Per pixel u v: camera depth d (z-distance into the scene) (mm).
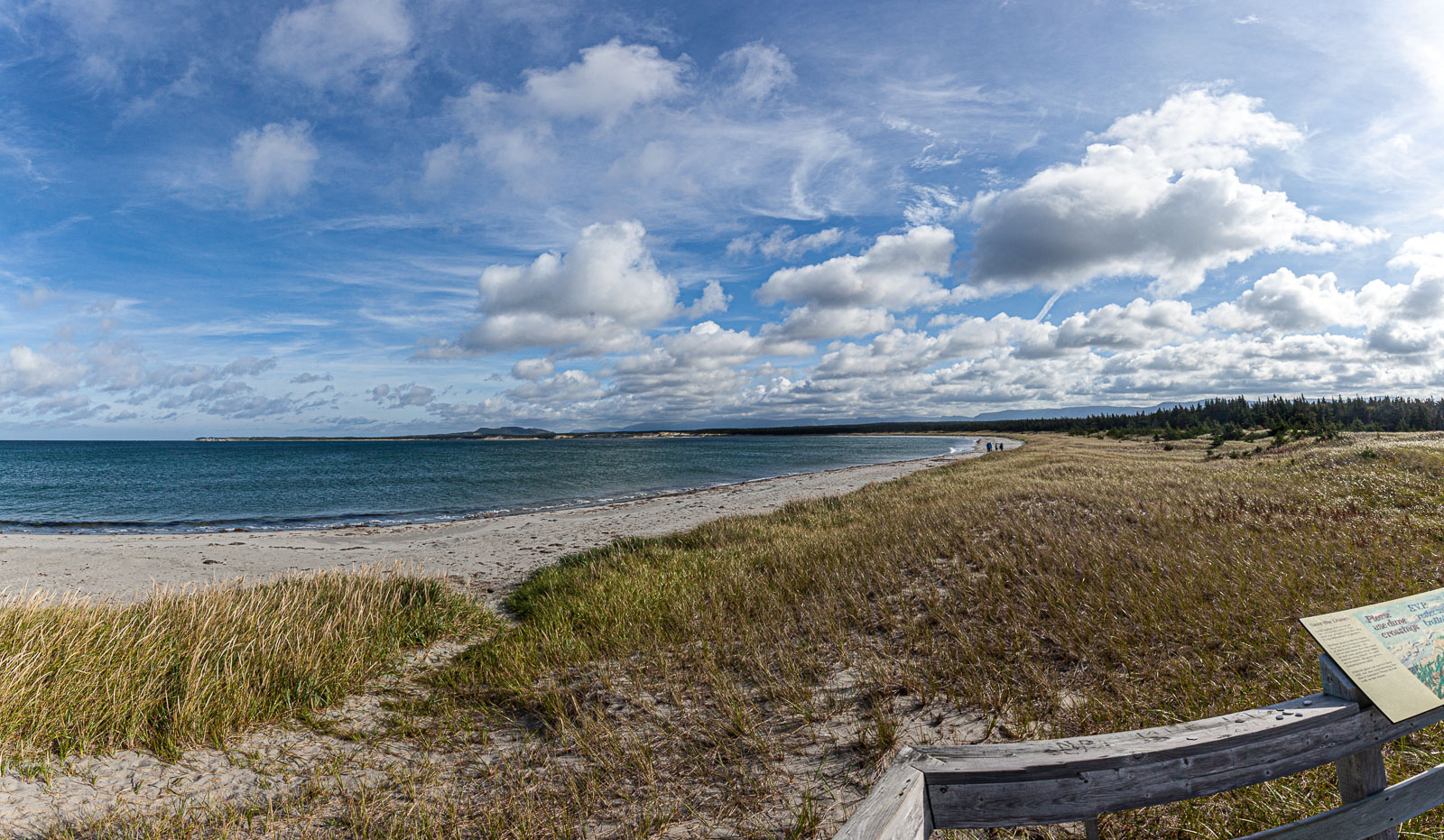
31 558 14680
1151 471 19625
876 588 7859
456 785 4098
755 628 6738
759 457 81500
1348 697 2025
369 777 4207
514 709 5324
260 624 6508
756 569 9758
